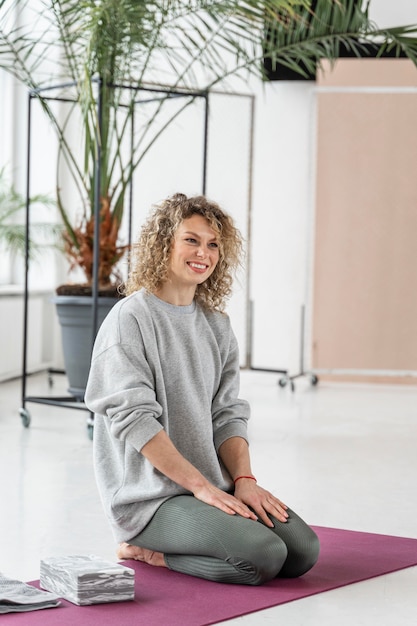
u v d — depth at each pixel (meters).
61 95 8.40
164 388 3.05
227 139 8.37
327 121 8.06
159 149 8.38
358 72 8.05
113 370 3.00
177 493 3.02
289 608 2.76
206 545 2.91
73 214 8.57
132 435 2.94
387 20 7.90
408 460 5.15
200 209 3.11
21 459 4.95
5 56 8.15
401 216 8.01
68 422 6.12
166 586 2.91
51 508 3.98
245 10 5.66
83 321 5.79
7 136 8.34
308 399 7.31
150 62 8.09
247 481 3.09
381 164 8.01
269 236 8.38
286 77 8.13
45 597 2.75
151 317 3.05
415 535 3.66
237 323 8.41
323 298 8.16
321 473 4.76
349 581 3.02
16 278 8.50
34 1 8.03
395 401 7.32
